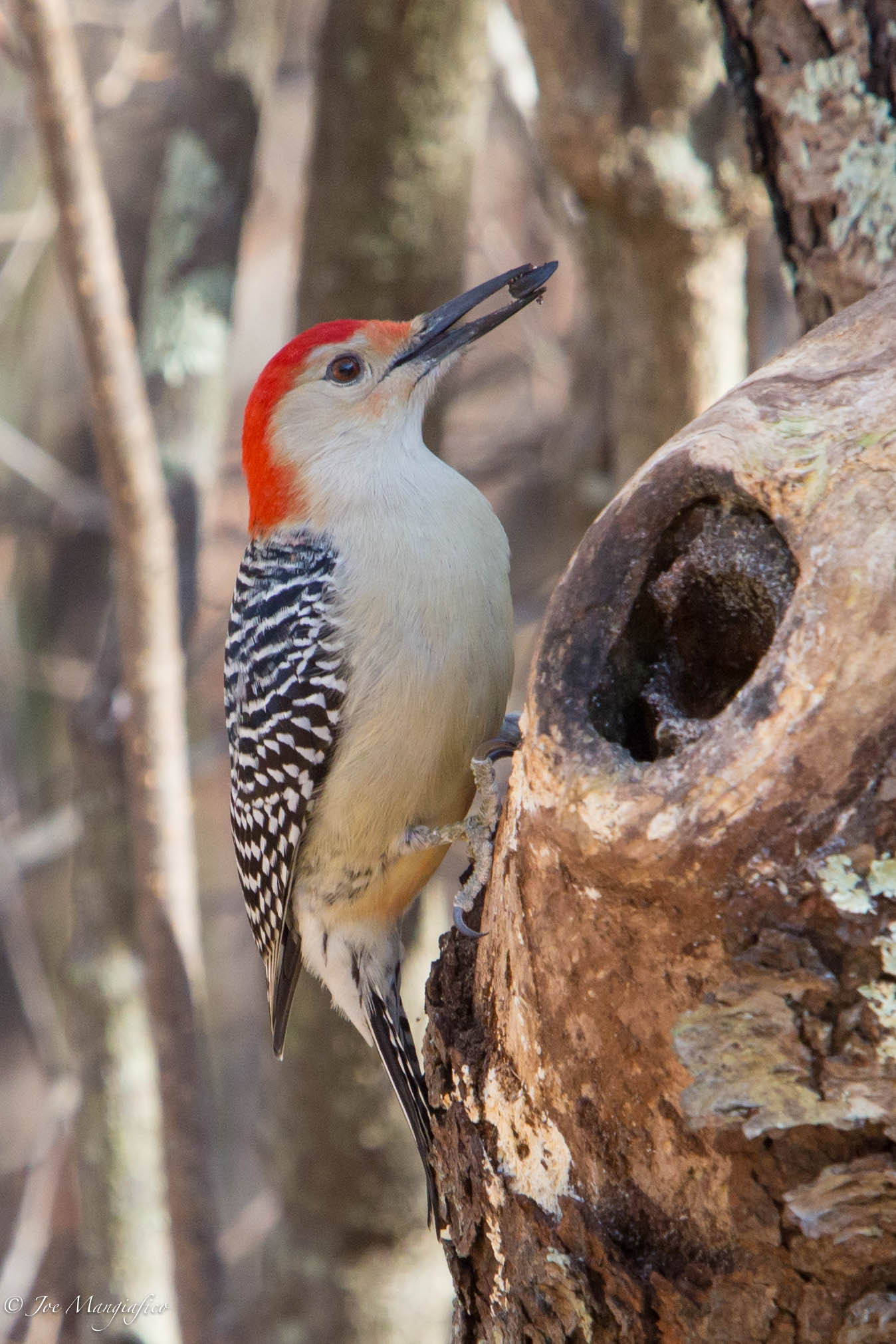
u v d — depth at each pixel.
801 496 4.45
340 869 7.62
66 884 22.28
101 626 18.41
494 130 20.23
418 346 7.79
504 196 20.70
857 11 6.39
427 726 7.10
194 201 13.12
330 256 11.93
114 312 8.87
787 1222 4.34
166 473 12.70
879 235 6.44
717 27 7.09
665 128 9.30
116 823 12.80
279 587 7.41
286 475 7.64
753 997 4.30
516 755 5.00
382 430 7.65
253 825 7.91
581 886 4.49
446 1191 5.53
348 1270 12.73
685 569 4.73
